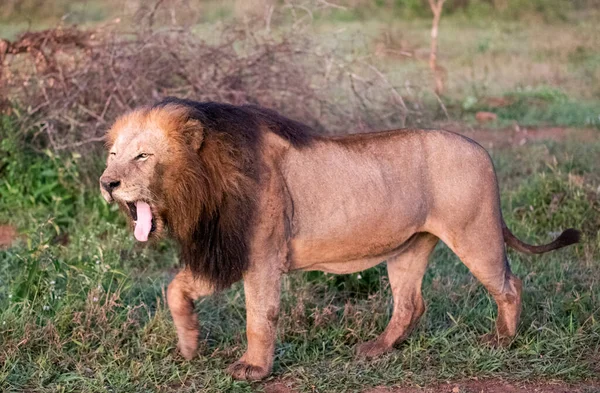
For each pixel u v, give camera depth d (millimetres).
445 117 18938
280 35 15328
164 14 15258
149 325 9500
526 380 8812
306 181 8656
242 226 8289
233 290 10805
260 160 8414
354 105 15289
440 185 9078
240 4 15844
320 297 11008
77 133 14148
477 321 10055
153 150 7891
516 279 9648
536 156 16656
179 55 14422
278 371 8914
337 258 9062
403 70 21250
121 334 9383
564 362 9039
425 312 9969
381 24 33594
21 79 14555
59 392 8281
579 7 37188
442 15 37781
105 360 8953
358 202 8773
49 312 9742
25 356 8961
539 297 10727
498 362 9023
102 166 13891
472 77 24438
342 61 15953
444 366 8961
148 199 7961
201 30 15906
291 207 8594
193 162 8016
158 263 12250
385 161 8945
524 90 24344
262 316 8555
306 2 15766
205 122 8078
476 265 9297
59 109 13992
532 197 14141
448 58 28453
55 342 9102
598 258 12219
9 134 14141
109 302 9711
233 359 9156
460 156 9094
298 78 14648
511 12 37094
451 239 9195
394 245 9125
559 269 11586
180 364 9000
